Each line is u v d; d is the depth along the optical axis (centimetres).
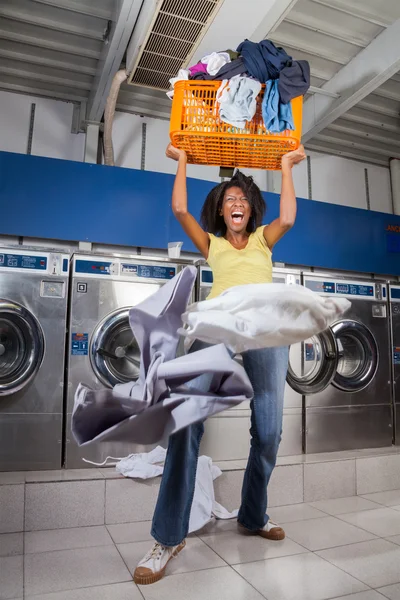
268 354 205
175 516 195
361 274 527
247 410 351
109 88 398
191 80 189
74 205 399
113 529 260
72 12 352
